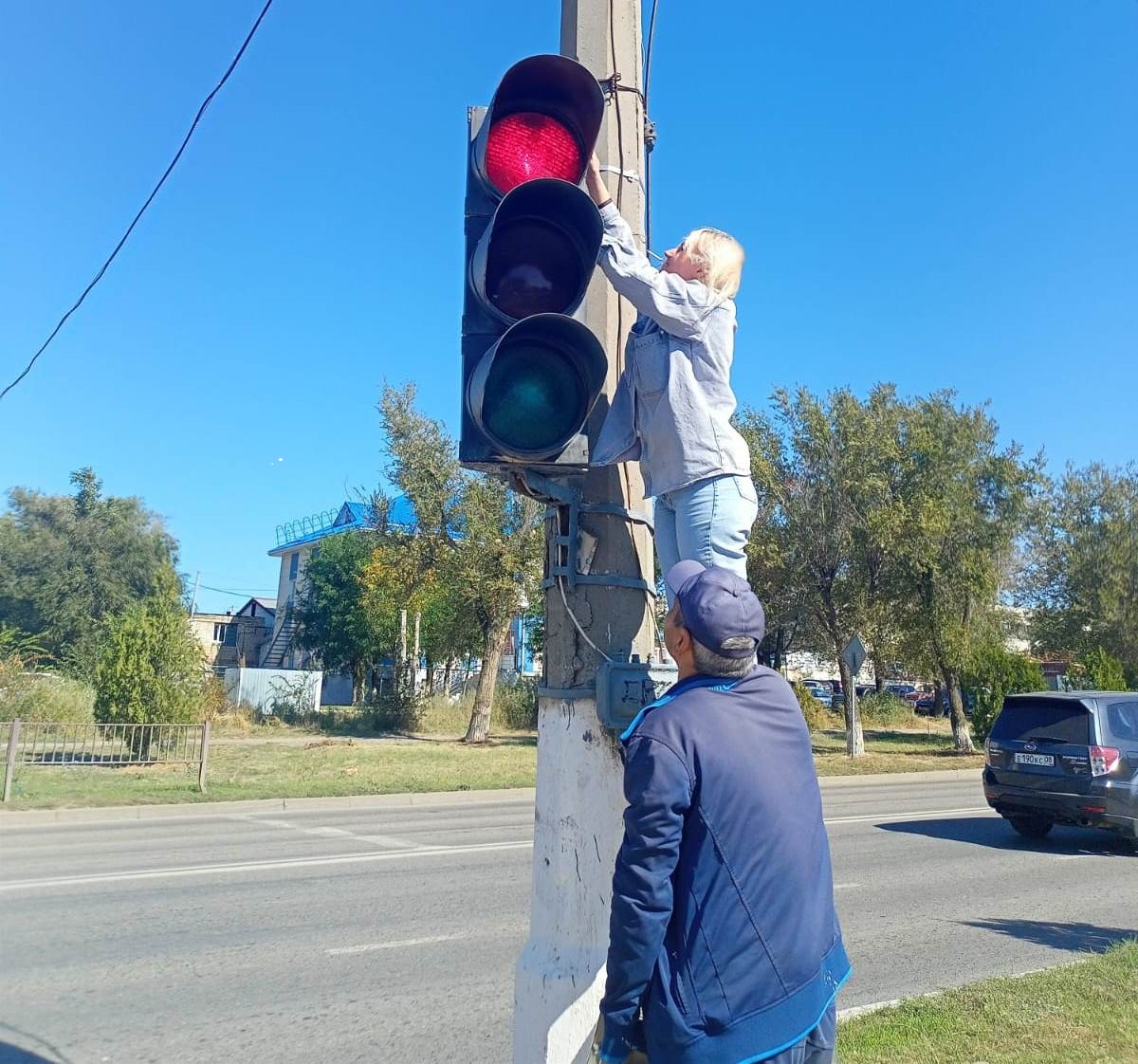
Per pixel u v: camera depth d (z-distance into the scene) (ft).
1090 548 118.21
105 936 22.43
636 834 6.38
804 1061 6.41
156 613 68.33
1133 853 35.63
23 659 77.97
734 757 6.57
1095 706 35.78
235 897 26.76
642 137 10.27
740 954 6.28
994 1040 14.48
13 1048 15.40
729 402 8.63
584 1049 7.77
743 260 9.11
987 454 91.50
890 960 20.40
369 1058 15.20
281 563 203.00
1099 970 18.25
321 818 44.88
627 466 9.07
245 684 113.19
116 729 54.65
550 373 8.73
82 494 153.58
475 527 88.79
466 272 9.05
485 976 19.56
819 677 213.05
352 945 21.85
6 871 30.68
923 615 85.46
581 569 8.68
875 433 82.64
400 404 91.20
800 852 6.61
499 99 9.18
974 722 91.50
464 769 64.44
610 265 8.55
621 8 10.34
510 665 130.31
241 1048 15.58
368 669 138.31
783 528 83.30
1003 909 25.52
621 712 8.16
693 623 7.07
